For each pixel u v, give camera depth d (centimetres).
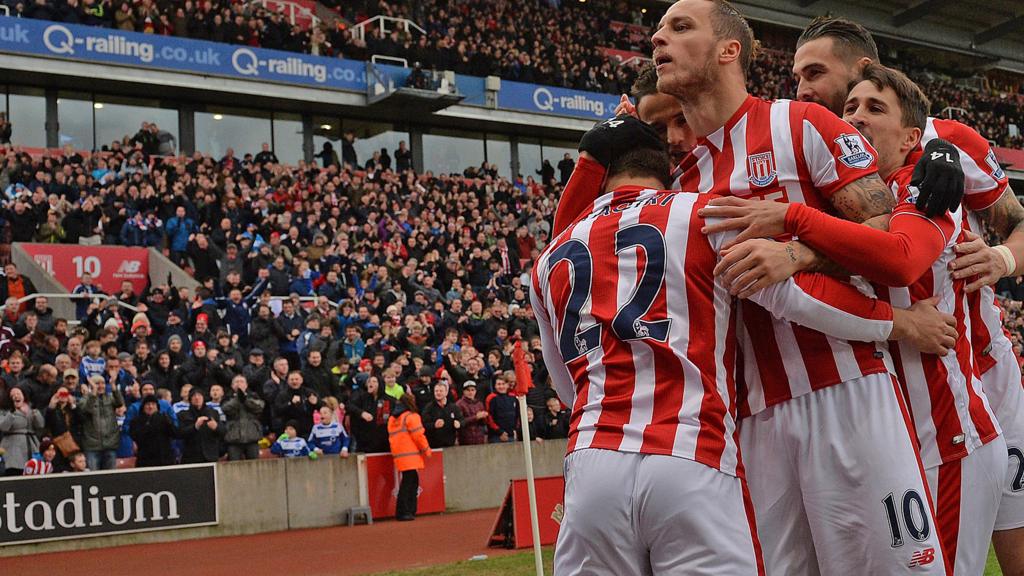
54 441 1141
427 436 1358
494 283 1950
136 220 1803
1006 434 362
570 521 260
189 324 1478
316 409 1338
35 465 1124
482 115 2636
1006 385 363
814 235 259
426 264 1889
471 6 2945
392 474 1328
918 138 329
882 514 277
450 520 1269
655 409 250
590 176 285
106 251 1767
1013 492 360
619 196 274
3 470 1110
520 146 2853
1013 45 4025
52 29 2092
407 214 2130
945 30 3844
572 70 2836
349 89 2438
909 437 284
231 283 1617
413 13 2794
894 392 286
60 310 1597
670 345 251
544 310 291
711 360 252
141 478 1170
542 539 964
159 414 1202
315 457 1282
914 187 280
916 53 3853
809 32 351
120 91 2277
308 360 1372
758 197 285
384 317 1577
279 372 1323
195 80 2245
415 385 1376
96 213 1788
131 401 1231
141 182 1875
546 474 1464
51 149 2191
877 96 323
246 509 1234
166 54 2208
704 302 255
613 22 3269
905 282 270
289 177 2097
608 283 262
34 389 1169
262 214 1908
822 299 265
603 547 253
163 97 2344
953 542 323
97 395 1177
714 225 257
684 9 287
